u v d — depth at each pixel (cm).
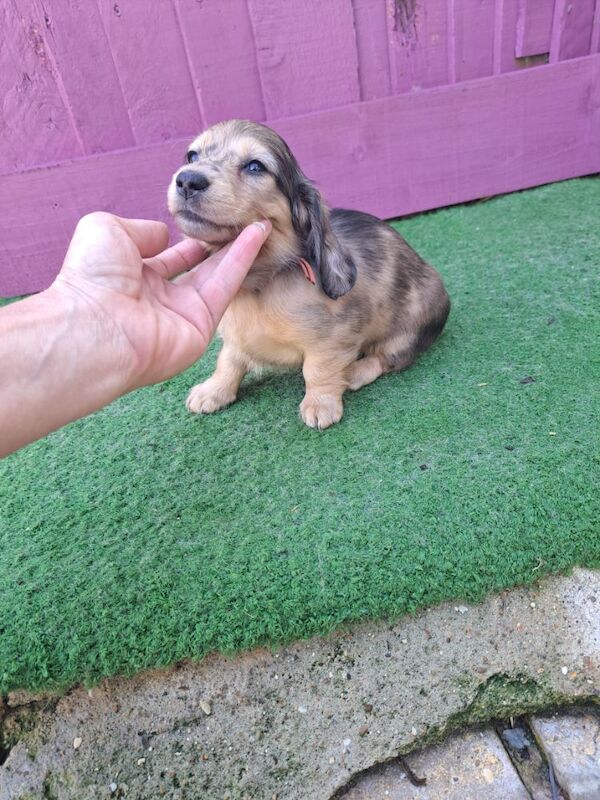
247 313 43
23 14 60
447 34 71
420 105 73
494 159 79
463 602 34
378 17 69
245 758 31
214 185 37
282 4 66
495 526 35
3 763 31
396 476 40
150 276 35
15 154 66
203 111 69
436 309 52
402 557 34
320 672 33
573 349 51
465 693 33
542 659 33
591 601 35
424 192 79
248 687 33
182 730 32
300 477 41
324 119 72
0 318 27
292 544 36
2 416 26
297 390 51
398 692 33
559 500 36
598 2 73
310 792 31
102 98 66
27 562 36
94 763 31
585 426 42
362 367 51
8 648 32
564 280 62
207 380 51
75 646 32
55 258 71
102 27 63
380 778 32
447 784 31
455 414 45
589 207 76
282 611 33
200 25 65
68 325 28
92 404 29
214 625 32
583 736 32
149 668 32
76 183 68
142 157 69
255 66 68
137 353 30
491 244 71
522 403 45
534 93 76
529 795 31
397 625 34
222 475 42
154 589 34
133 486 42
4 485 43
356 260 47
